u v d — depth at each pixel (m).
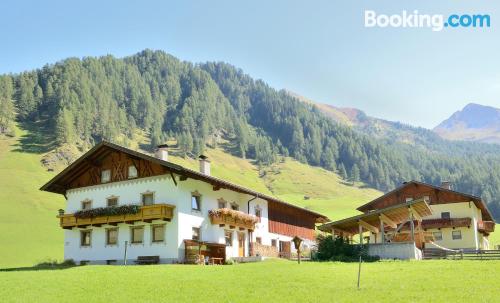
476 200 62.19
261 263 36.34
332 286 23.30
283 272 29.27
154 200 41.56
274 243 54.25
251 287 23.52
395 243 38.78
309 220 63.50
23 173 160.00
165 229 40.53
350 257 39.41
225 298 20.67
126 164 44.03
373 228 45.00
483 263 32.47
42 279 28.09
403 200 65.69
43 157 183.62
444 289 21.81
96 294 22.56
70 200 46.66
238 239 47.16
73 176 46.62
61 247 94.12
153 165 42.38
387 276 26.64
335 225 44.16
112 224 42.66
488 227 67.56
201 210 42.97
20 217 113.31
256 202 51.69
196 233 41.94
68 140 199.00
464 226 60.47
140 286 24.58
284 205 56.03
